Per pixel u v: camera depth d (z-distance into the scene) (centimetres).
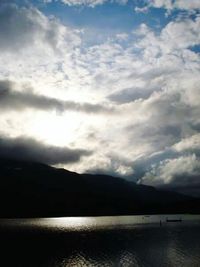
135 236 16600
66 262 8881
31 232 19625
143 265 8275
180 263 8438
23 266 8319
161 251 10638
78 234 18375
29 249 11606
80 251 11006
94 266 8288
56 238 15962
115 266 8238
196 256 9506
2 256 9975
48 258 9550
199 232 18512
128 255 9950
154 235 16900
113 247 12012
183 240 14025
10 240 14950
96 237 16400
